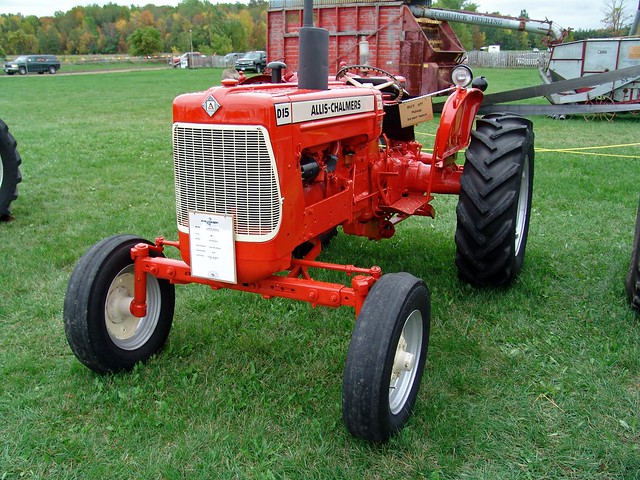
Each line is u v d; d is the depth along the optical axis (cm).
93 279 303
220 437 276
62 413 295
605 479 249
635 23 1591
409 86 1425
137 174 818
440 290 434
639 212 440
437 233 570
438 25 1566
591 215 604
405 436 272
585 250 507
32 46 9469
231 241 274
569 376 322
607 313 392
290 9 1488
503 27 1559
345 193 345
